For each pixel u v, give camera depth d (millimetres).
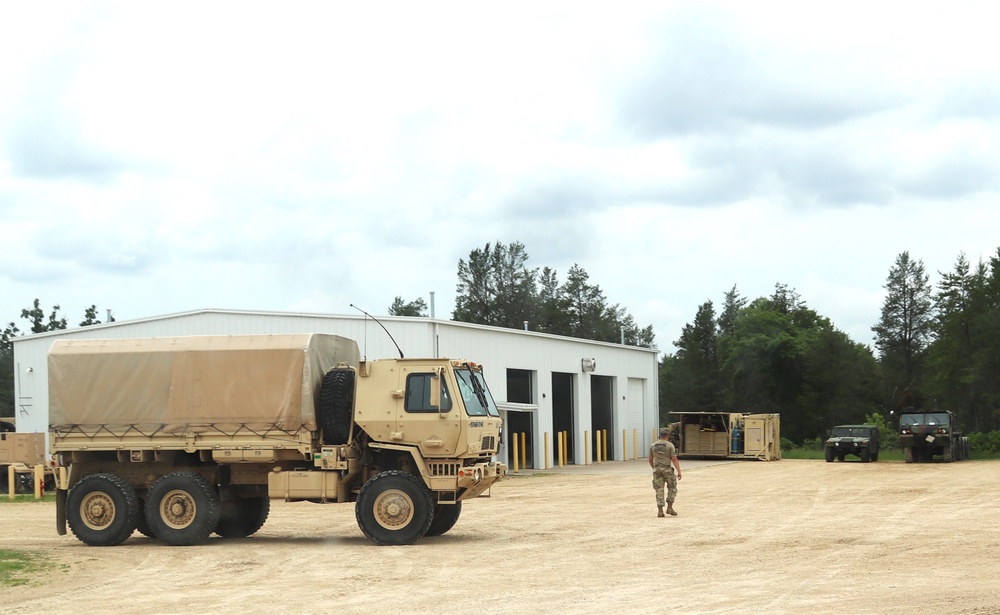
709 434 54000
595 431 52750
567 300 99438
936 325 85125
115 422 18391
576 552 16312
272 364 18125
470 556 16031
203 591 13172
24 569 15016
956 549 15758
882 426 68062
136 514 18141
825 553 15570
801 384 79625
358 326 36906
